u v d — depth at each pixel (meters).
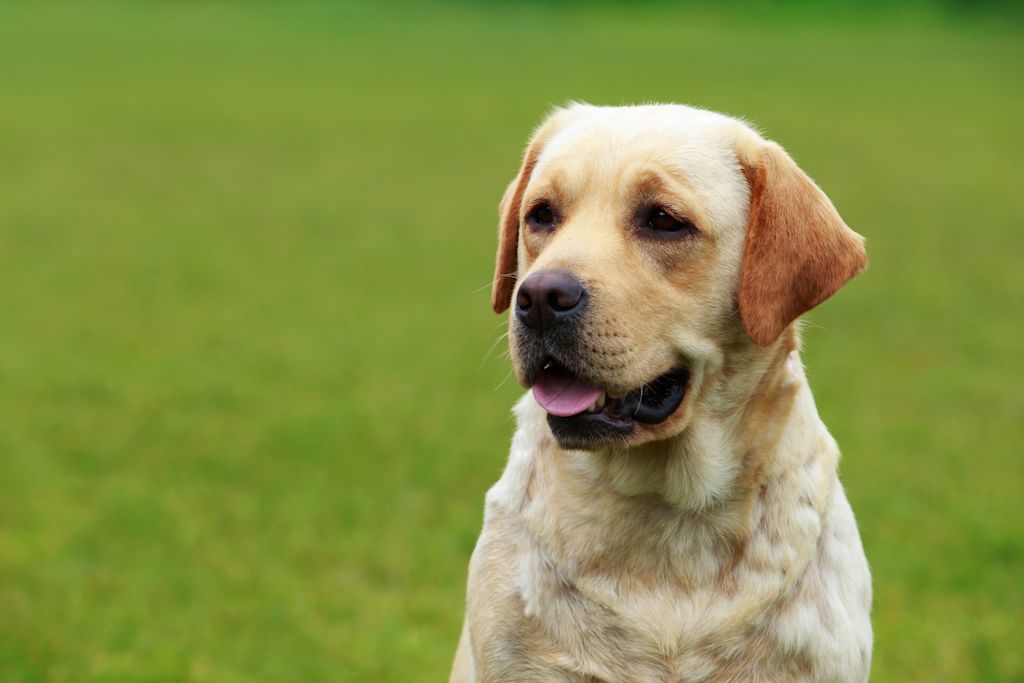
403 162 27.30
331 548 8.59
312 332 14.59
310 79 39.34
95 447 10.53
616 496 4.83
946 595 8.05
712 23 59.69
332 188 24.31
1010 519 9.19
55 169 25.11
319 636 7.38
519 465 5.09
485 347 14.09
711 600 4.77
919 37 57.25
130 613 7.59
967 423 11.56
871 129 32.53
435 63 44.00
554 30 55.31
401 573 8.27
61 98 33.66
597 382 4.60
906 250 19.91
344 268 18.03
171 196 23.06
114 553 8.52
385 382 12.64
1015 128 33.38
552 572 4.85
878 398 12.34
